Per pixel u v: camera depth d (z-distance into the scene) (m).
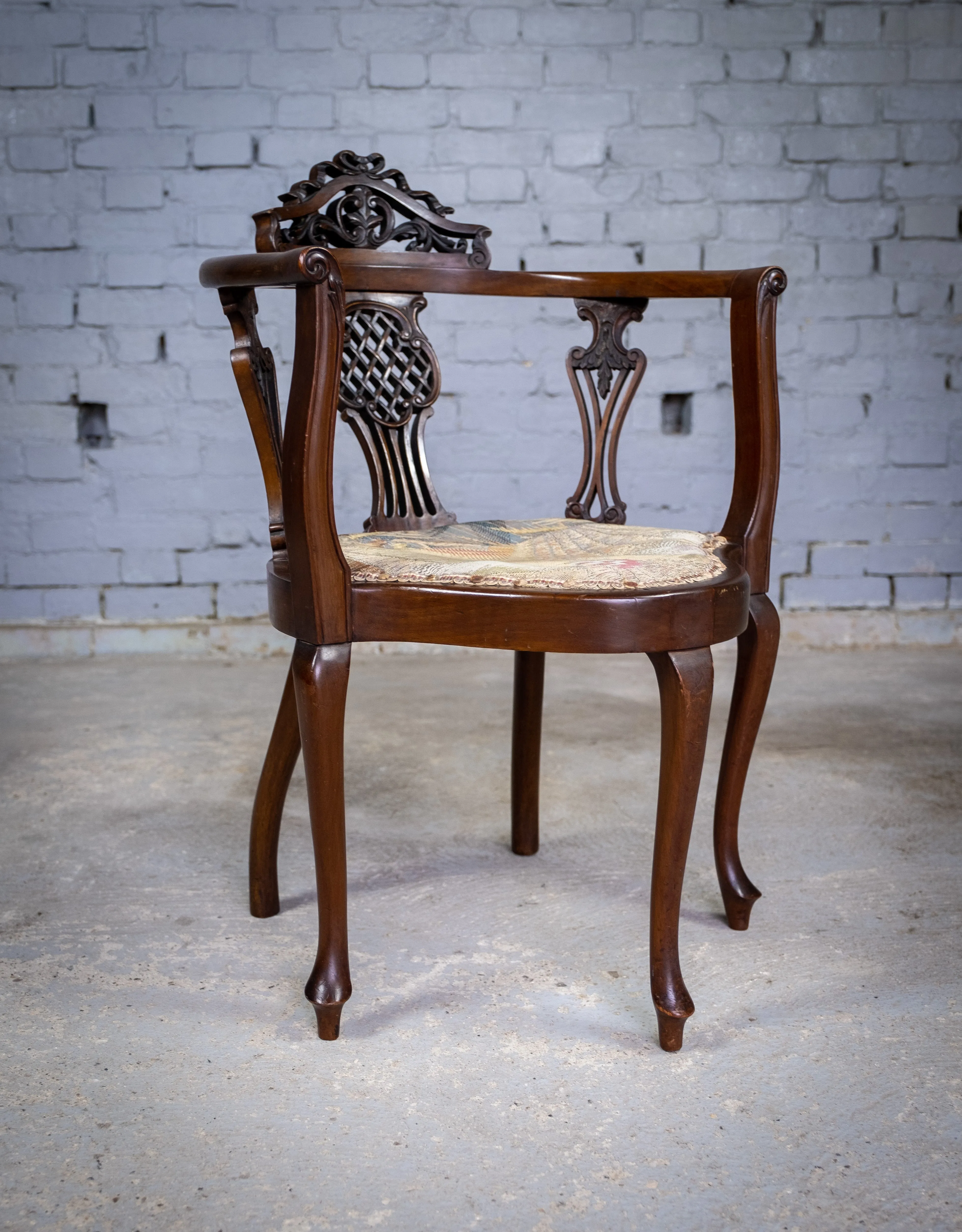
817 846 1.54
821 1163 0.90
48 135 2.49
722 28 2.55
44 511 2.62
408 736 2.05
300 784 1.80
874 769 1.85
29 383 2.57
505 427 2.64
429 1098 0.99
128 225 2.53
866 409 2.69
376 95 2.52
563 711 2.22
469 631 1.00
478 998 1.15
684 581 1.01
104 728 2.10
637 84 2.55
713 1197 0.86
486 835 1.59
